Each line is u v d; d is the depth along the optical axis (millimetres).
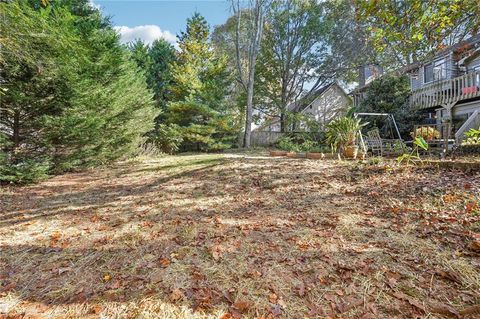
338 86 20422
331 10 16688
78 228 2840
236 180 4691
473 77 8344
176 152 12617
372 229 2385
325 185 3959
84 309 1538
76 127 6156
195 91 12734
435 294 1505
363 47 16031
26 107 5637
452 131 8867
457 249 1923
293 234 2400
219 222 2820
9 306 1576
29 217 3275
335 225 2529
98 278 1852
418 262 1812
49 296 1666
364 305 1466
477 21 2186
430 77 11328
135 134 8992
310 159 6508
